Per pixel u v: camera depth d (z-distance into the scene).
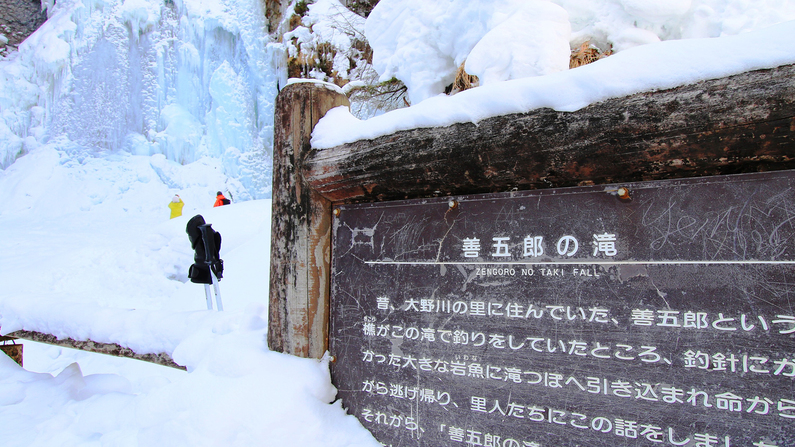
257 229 7.96
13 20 18.39
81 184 15.38
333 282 1.64
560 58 2.89
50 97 16.86
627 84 1.05
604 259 1.13
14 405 2.20
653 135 1.02
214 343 1.80
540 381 1.19
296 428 1.44
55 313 2.44
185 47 16.88
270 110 16.17
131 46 17.20
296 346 1.63
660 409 1.04
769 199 0.97
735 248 0.99
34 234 10.87
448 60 4.21
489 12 3.44
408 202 1.47
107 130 16.77
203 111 17.47
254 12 15.66
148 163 16.67
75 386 2.36
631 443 1.07
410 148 1.37
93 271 7.29
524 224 1.25
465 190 1.36
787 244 0.95
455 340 1.34
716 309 1.00
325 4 11.98
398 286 1.47
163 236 7.71
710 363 1.00
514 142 1.19
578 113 1.10
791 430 0.92
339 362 1.59
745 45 0.95
